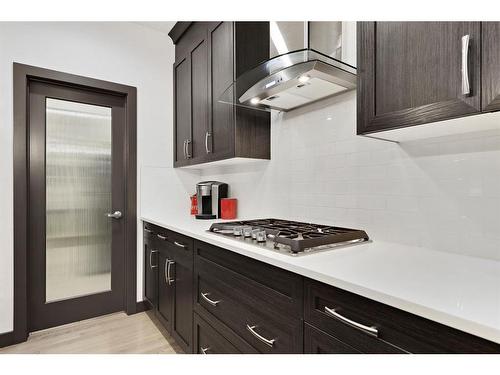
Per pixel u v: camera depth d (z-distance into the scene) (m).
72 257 2.32
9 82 2.00
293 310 0.96
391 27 0.97
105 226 2.46
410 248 1.20
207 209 2.46
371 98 1.04
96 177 2.42
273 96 1.57
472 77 0.78
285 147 1.91
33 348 1.93
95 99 2.42
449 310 0.60
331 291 0.84
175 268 1.86
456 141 1.11
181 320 1.78
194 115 2.33
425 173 1.20
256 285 1.13
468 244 1.07
